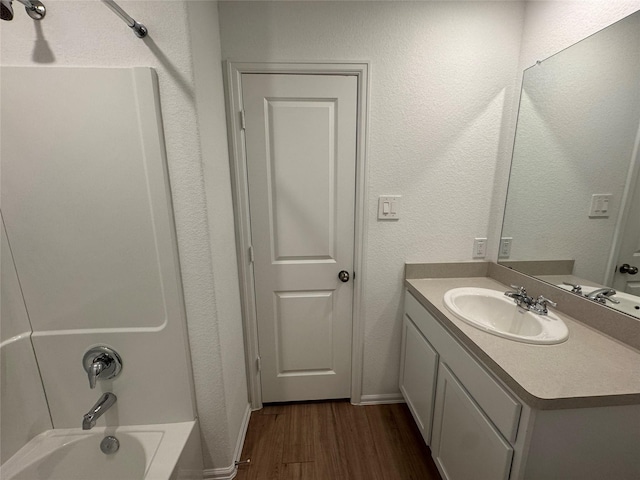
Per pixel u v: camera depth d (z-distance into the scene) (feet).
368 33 4.22
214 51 3.76
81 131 2.99
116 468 3.61
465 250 5.09
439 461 3.92
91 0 2.81
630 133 3.00
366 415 5.36
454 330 3.42
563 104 3.75
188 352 3.67
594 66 3.36
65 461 3.50
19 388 3.41
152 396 3.69
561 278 3.85
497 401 2.64
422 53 4.33
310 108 4.43
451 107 4.53
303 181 4.68
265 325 5.21
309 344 5.37
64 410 3.64
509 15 4.32
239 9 4.02
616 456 2.44
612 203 3.20
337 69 4.27
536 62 4.15
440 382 3.86
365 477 4.23
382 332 5.35
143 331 3.49
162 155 3.09
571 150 3.67
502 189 4.85
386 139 4.58
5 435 3.29
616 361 2.66
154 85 2.94
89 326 3.46
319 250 4.97
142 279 3.36
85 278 3.33
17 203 3.09
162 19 2.88
